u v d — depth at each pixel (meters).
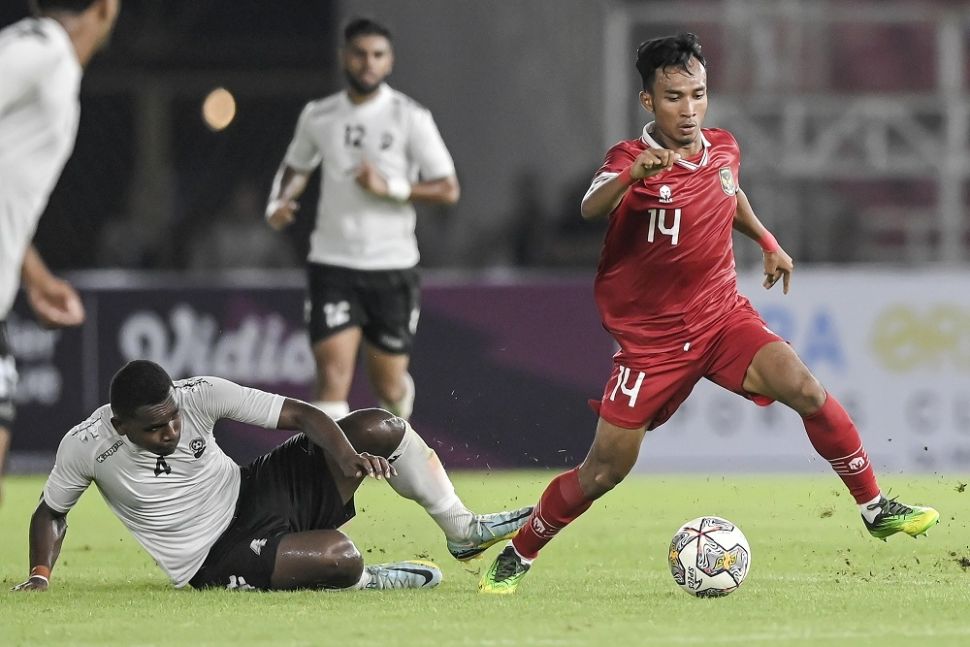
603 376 47.22
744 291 48.09
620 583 23.34
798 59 70.38
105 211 63.16
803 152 68.94
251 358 47.84
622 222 21.97
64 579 24.20
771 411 48.03
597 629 18.45
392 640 17.69
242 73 65.19
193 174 64.44
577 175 62.66
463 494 39.22
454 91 62.25
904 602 20.86
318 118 37.50
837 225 65.38
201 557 22.02
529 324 47.16
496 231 61.94
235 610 20.06
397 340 38.00
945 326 48.19
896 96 70.38
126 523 22.14
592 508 36.69
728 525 21.67
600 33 63.09
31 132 18.02
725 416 48.00
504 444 47.00
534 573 24.92
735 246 56.16
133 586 22.92
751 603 20.77
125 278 53.34
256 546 21.78
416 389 46.91
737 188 22.53
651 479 45.59
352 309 37.31
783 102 69.12
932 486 41.91
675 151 21.83
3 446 24.09
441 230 61.47
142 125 64.12
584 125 62.84
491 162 62.25
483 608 20.25
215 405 21.66
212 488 22.00
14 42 17.72
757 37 69.88
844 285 48.12
